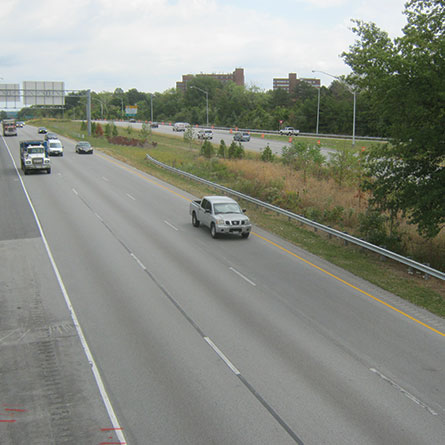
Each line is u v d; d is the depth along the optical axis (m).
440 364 10.14
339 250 19.66
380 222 20.64
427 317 12.86
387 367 9.94
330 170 37.34
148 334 11.32
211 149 54.56
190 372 9.58
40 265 16.55
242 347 10.71
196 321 12.10
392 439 7.54
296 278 15.76
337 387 9.08
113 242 19.56
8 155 54.94
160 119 170.12
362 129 89.06
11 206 26.83
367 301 13.88
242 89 165.25
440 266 18.36
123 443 7.41
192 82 174.12
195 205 22.97
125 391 8.88
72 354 10.35
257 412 8.21
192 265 16.81
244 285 14.88
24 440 7.49
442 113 16.78
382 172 19.75
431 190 17.02
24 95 77.94
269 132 94.56
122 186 34.50
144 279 15.21
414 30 16.91
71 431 7.71
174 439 7.50
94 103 196.75
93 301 13.36
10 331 11.52
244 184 32.75
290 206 28.11
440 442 7.48
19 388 9.02
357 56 17.39
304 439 7.50
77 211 25.61
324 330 11.73
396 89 16.06
